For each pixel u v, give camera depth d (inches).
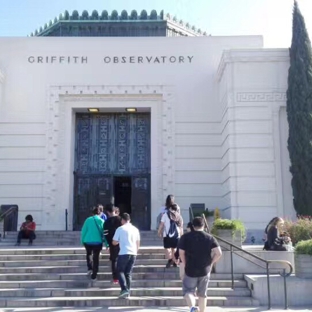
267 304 380.8
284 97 689.6
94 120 864.3
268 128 681.6
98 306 370.3
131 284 412.8
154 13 959.0
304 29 686.5
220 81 785.6
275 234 463.2
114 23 946.7
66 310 353.1
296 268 409.1
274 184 668.1
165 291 394.3
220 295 394.9
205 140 801.6
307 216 626.2
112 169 846.5
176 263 425.1
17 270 447.2
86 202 833.5
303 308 366.6
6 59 823.7
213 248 292.7
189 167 796.6
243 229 469.1
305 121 653.9
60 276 431.8
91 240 417.7
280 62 697.6
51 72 821.9
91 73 821.9
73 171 832.3
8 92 814.5
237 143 680.4
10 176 792.9
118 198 842.8
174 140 802.8
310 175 639.8
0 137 801.6
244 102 689.0
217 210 673.0
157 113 822.5
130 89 816.3
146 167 844.6
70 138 818.2
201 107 811.4
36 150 800.9
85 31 950.4
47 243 642.2
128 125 861.8
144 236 674.2
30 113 809.5
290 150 663.1
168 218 435.5
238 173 672.4
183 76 821.2
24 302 371.9
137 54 826.8
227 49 749.9
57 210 789.2
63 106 822.5
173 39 831.1
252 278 394.6
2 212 714.8
